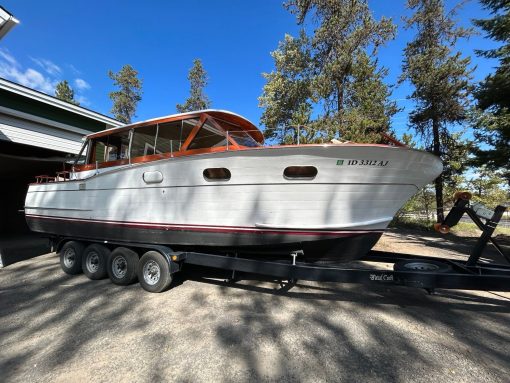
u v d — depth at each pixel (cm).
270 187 359
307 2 1290
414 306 382
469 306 381
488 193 1639
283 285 462
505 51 924
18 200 1238
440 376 238
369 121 1010
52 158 920
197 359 263
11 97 756
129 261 452
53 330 321
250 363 257
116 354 272
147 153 472
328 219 361
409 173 351
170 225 419
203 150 407
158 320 342
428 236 1136
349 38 1241
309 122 1073
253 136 530
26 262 649
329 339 297
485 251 784
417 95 1502
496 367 250
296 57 1664
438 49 1469
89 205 498
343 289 444
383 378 236
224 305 385
